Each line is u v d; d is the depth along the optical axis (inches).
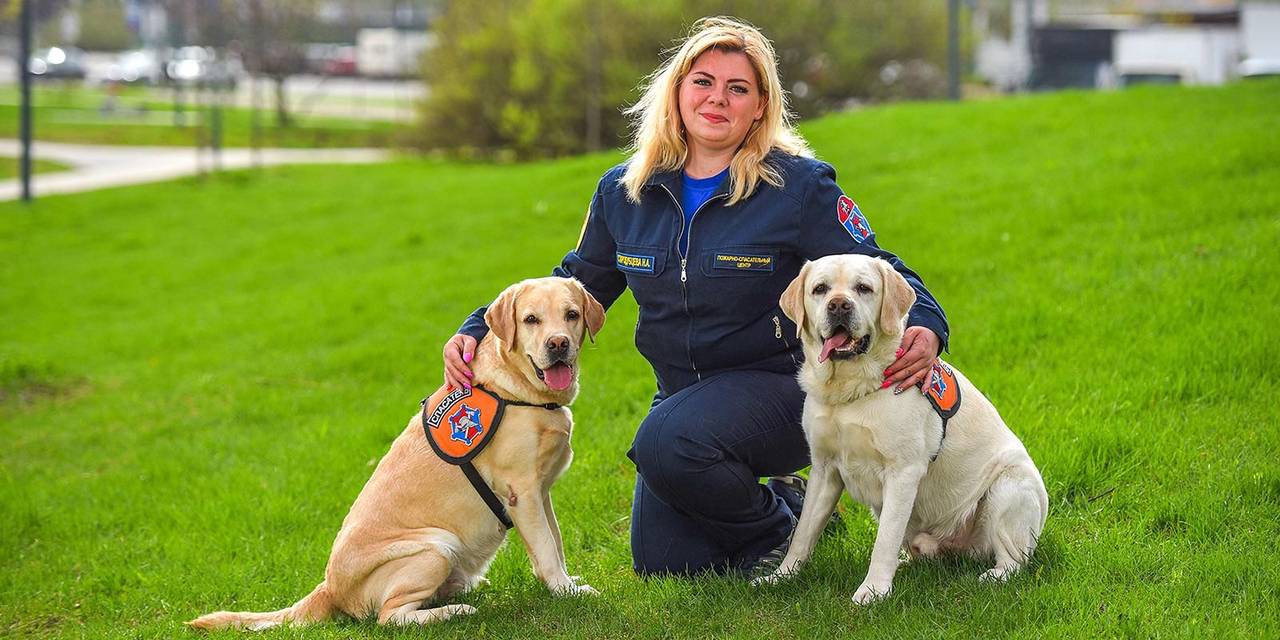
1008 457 155.9
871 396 148.3
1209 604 140.1
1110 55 1424.7
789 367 170.9
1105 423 202.8
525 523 162.4
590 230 183.6
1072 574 151.6
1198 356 228.4
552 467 167.2
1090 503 181.0
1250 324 238.4
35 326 502.0
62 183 1010.1
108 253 670.5
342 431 282.5
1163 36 1360.7
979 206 397.4
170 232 719.7
